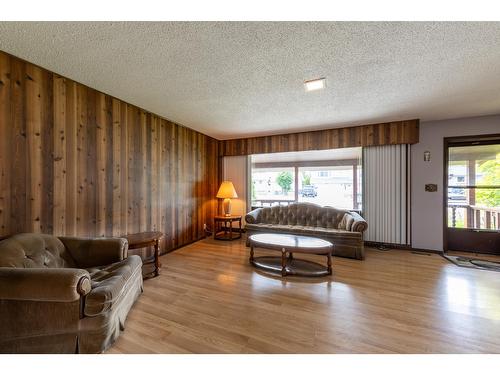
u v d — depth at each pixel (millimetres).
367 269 3014
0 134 1888
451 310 1994
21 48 1827
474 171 3693
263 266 3088
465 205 3752
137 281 2170
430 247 3781
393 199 3959
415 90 2582
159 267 2893
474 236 3691
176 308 2049
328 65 2057
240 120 3803
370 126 3990
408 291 2369
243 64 2051
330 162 6551
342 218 4055
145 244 2689
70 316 1456
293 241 3043
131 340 1619
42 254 1879
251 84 2453
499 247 3553
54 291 1395
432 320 1846
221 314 1952
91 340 1468
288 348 1537
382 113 3406
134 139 3158
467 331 1701
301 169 7184
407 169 3881
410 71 2158
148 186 3404
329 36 1658
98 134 2676
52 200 2236
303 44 1753
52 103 2238
